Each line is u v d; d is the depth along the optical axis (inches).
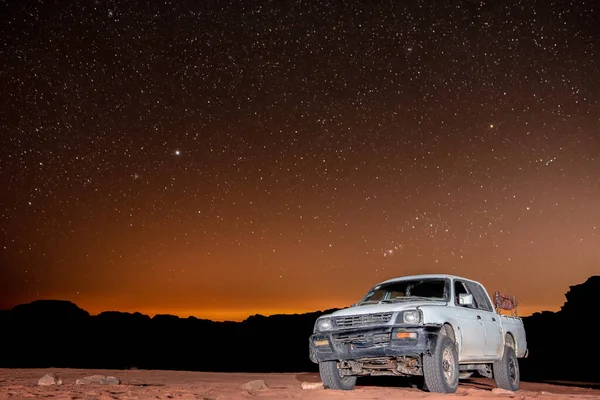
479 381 546.9
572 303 2069.4
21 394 308.3
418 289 357.1
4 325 2121.1
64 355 1907.0
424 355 306.3
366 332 314.5
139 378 486.0
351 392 326.3
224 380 475.2
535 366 1414.9
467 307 356.8
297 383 443.2
